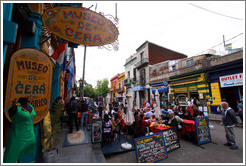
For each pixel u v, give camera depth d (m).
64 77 8.41
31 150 2.28
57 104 3.59
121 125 5.62
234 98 9.79
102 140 4.32
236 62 8.83
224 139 5.09
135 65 24.03
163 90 16.27
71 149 3.57
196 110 6.57
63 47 3.88
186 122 5.14
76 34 3.08
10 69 2.49
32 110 2.43
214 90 10.55
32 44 3.27
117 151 3.91
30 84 2.77
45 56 3.07
